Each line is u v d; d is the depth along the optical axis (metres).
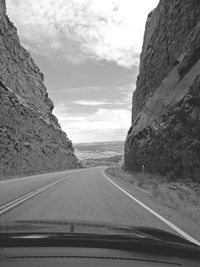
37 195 15.14
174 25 33.56
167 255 3.32
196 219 9.45
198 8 27.27
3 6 58.97
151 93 41.00
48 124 63.91
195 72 25.02
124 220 8.88
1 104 42.66
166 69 35.47
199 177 20.36
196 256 3.43
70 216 9.38
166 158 27.28
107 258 3.09
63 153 69.06
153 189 19.14
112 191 17.52
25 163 43.75
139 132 40.97
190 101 23.03
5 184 22.00
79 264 2.88
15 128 44.97
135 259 3.12
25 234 3.58
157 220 8.97
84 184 22.36
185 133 23.41
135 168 44.19
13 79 54.34
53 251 3.14
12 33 61.91
